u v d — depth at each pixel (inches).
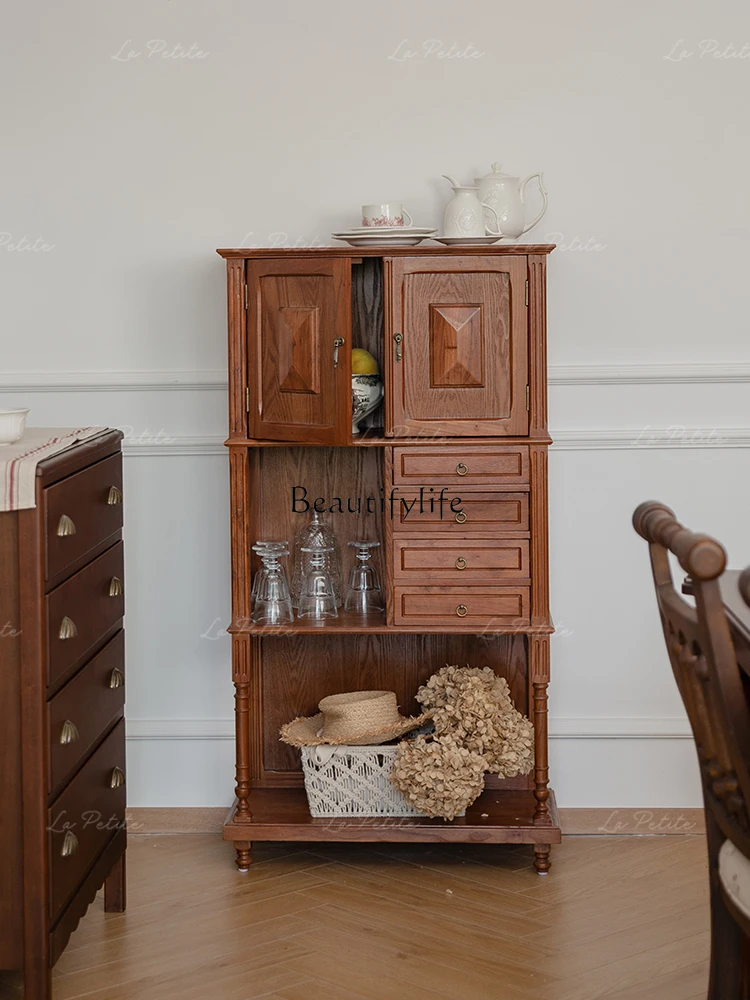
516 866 122.0
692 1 124.7
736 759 65.5
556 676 132.3
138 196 128.9
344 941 105.2
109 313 130.4
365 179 127.8
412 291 114.2
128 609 133.4
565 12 125.5
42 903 88.8
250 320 116.6
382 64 126.6
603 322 129.0
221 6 126.3
